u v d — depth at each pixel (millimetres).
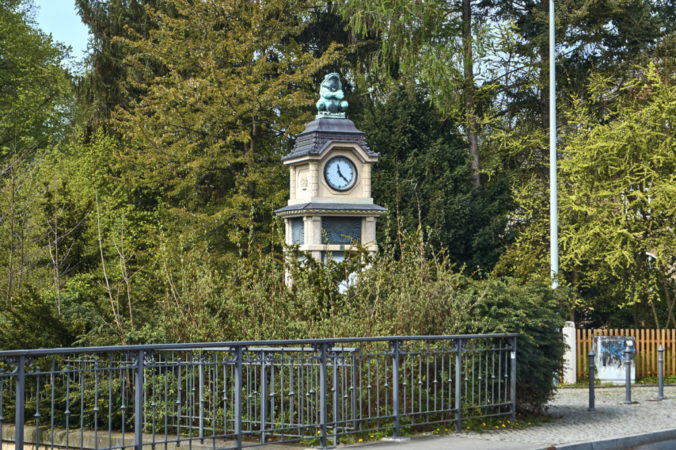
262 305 12883
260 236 28328
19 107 39406
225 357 10289
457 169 28094
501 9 32750
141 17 33562
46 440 11219
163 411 11492
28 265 19172
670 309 26125
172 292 13289
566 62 31000
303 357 10102
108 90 33906
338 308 12922
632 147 25078
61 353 7547
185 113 28922
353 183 18953
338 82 19500
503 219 28250
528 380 12859
